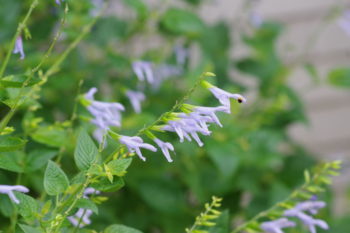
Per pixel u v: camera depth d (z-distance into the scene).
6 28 1.21
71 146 1.02
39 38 1.27
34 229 0.86
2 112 1.17
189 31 1.40
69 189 0.88
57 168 0.88
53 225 0.86
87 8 1.20
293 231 1.23
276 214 0.99
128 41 1.48
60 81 1.20
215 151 1.21
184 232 1.25
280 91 1.50
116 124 0.97
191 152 1.22
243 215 1.33
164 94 1.44
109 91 1.48
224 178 1.22
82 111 1.21
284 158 1.46
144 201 1.28
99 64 1.35
